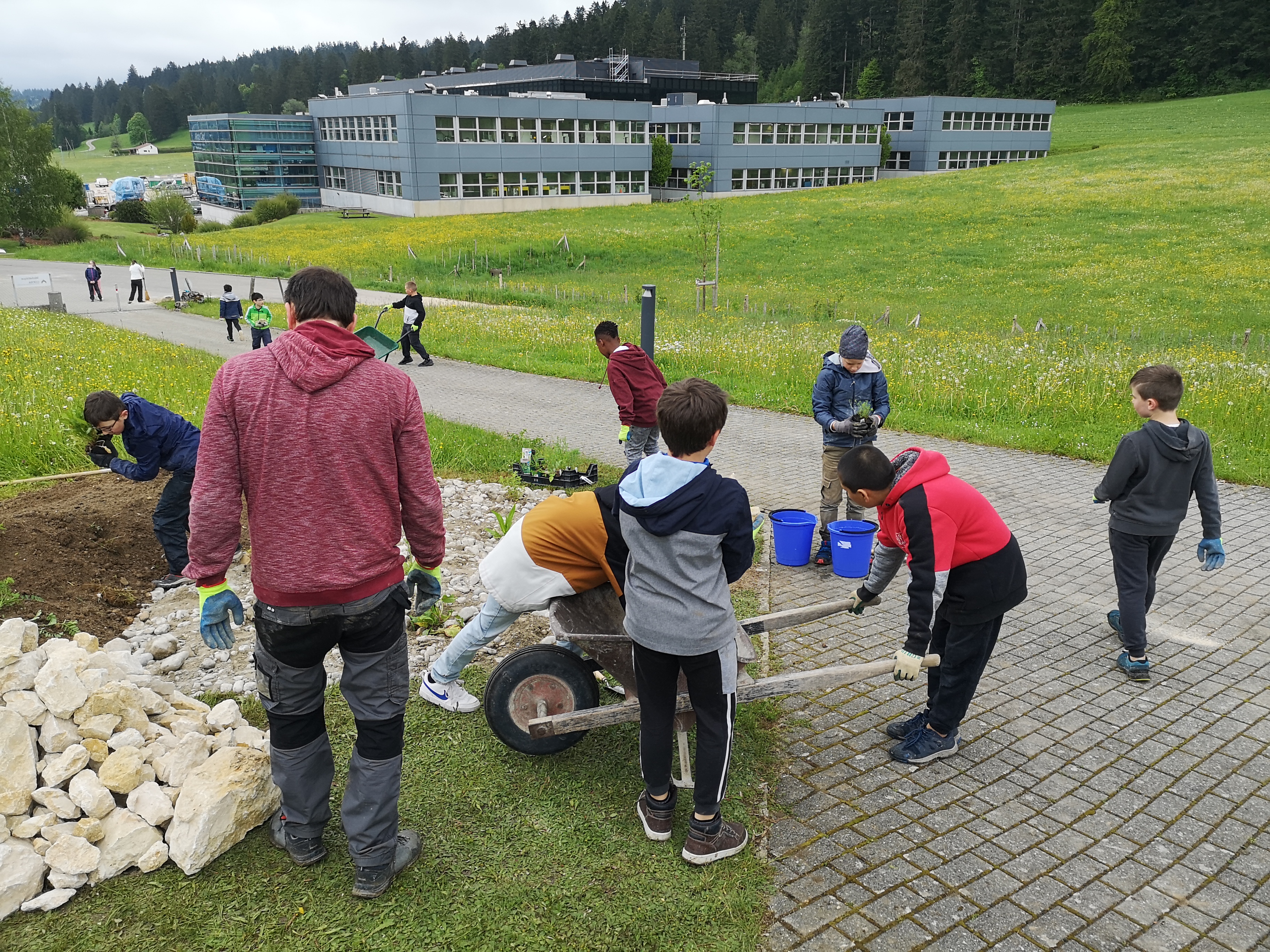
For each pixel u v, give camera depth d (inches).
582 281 1357.0
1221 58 4119.1
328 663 184.9
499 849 127.0
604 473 343.6
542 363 627.5
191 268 1550.2
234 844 125.6
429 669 180.1
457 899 116.6
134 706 133.3
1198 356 553.9
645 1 7691.9
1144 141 2783.0
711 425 113.3
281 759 116.6
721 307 1034.1
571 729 135.3
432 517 113.7
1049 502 312.0
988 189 2102.6
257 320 679.1
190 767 129.7
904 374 506.9
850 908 118.1
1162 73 4291.3
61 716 127.0
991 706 173.8
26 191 2539.4
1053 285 1189.7
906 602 225.0
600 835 130.6
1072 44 4485.7
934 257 1444.4
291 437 102.2
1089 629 210.4
